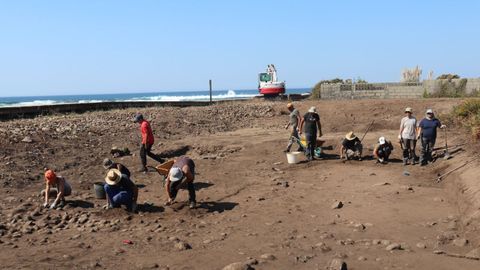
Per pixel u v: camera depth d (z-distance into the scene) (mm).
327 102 29438
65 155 16641
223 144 19469
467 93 30328
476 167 11992
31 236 8703
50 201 11141
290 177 13984
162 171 12461
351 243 8141
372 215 9867
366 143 18828
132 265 7207
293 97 44375
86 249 7957
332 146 18766
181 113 29375
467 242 7988
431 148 14984
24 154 15883
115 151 17453
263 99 43875
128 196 10273
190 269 7059
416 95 32219
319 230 8930
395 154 17016
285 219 9688
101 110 32281
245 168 15383
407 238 8422
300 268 7043
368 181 13133
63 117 25906
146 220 9703
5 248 7977
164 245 8164
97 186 11484
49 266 7094
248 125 26625
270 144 19141
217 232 8906
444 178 12992
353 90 33969
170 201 10789
